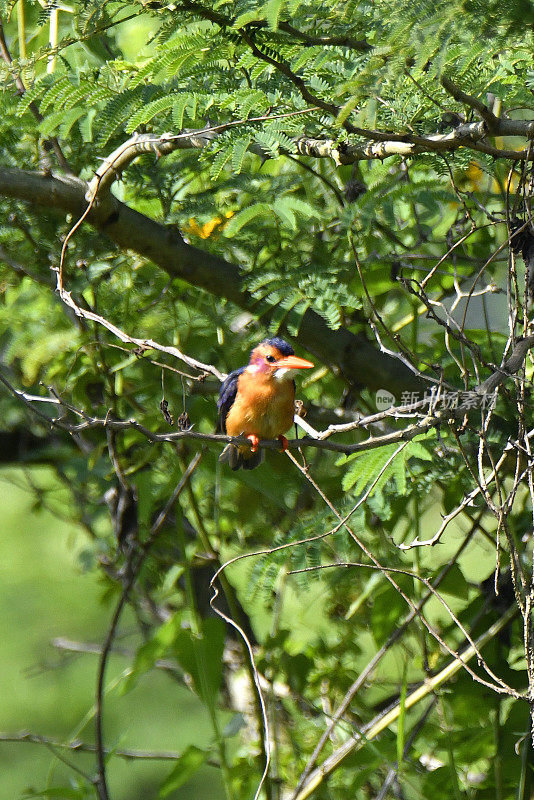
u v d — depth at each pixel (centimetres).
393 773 795
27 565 1814
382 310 949
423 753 898
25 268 912
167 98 641
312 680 916
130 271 916
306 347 874
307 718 922
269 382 795
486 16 502
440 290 953
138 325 914
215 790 1501
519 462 632
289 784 877
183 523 1018
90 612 1817
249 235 869
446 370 877
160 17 605
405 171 793
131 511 953
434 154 704
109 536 1071
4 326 945
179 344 926
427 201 816
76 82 687
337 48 626
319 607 980
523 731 801
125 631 1483
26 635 1769
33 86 688
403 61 524
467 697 820
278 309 786
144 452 977
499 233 908
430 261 922
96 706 844
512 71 661
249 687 891
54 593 1819
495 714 815
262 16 531
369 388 876
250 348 934
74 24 655
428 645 870
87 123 740
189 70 633
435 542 641
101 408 993
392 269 848
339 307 853
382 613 827
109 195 802
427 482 828
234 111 664
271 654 911
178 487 882
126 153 793
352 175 883
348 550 858
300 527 815
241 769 849
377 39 567
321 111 628
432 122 661
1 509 1803
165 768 1577
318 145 685
